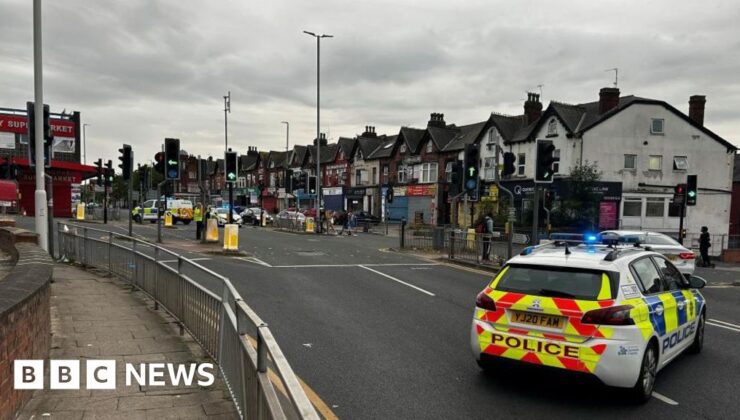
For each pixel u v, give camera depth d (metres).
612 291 5.37
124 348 6.34
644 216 33.47
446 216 43.47
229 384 4.68
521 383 5.87
